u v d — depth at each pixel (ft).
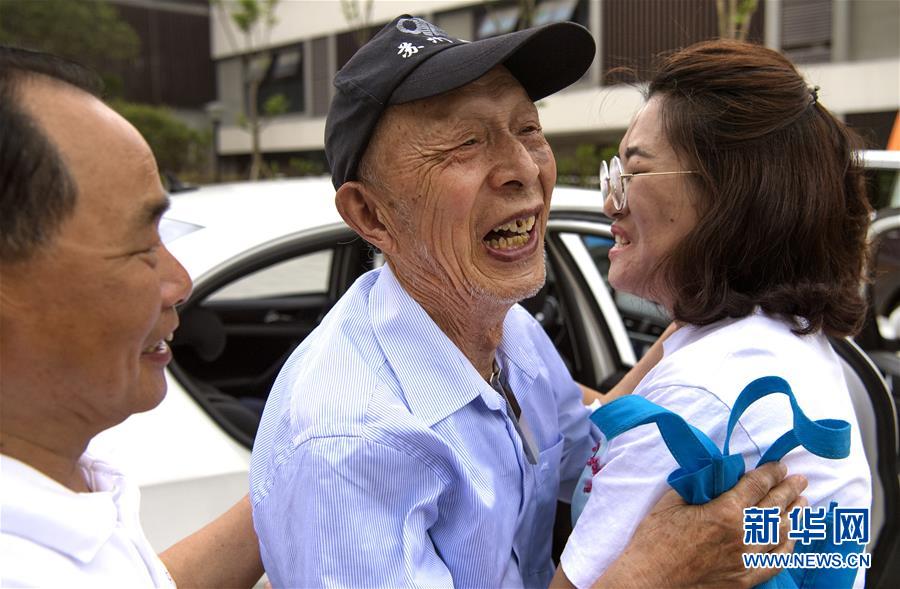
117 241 2.33
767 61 3.88
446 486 3.49
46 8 63.82
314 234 6.70
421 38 3.51
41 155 2.16
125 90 77.25
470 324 3.94
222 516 4.38
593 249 9.18
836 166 3.91
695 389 3.49
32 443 2.46
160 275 2.69
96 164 2.27
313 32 69.36
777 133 3.75
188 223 6.99
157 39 79.46
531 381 4.42
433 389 3.68
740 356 3.52
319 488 3.26
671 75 3.99
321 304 10.65
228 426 6.11
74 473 2.69
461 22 54.90
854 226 4.10
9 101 2.14
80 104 2.29
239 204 7.43
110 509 2.52
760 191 3.72
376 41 3.58
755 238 3.77
